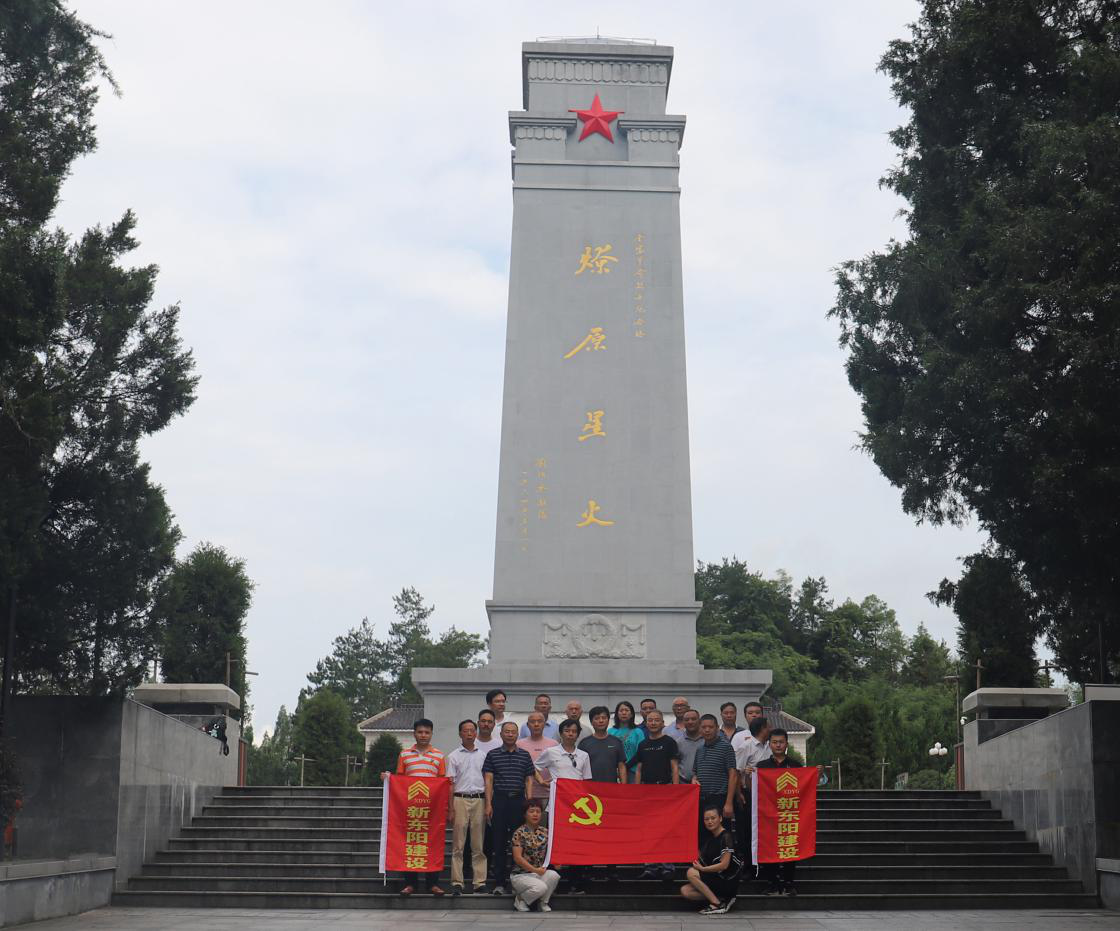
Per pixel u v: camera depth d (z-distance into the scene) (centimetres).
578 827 1555
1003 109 1805
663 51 3008
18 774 1580
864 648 7788
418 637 9488
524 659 2725
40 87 1623
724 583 7512
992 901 1664
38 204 1527
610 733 1741
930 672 7756
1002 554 1855
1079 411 1538
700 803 1595
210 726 2220
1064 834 1777
